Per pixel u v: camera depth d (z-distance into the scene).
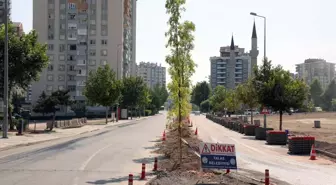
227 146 14.03
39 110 45.56
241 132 45.78
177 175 14.56
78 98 112.56
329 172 17.67
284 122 70.50
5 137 32.91
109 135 40.75
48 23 114.44
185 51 16.91
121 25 114.88
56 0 114.50
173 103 16.94
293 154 25.25
